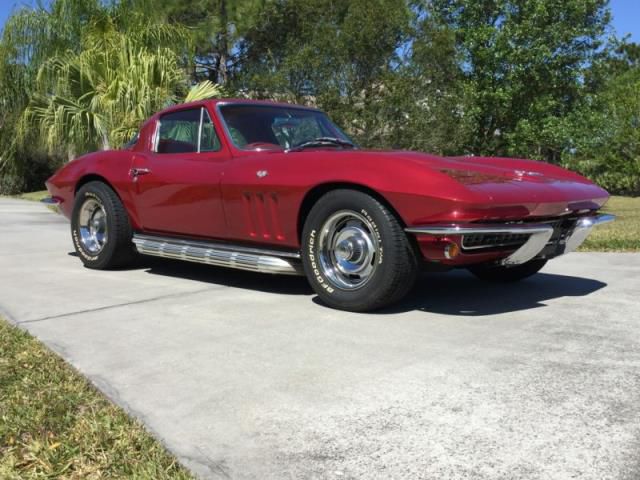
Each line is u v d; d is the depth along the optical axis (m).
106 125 12.66
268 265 4.26
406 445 2.15
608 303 4.16
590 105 15.22
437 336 3.39
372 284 3.77
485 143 15.82
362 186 3.75
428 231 3.46
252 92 18.61
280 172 4.09
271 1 20.38
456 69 15.49
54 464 2.03
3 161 21.19
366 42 15.49
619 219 11.13
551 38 14.37
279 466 2.03
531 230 3.63
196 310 4.04
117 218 5.33
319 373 2.84
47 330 3.58
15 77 18.44
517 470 1.97
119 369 2.93
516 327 3.57
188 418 2.39
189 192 4.68
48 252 6.69
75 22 16.52
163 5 19.45
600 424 2.29
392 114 15.61
